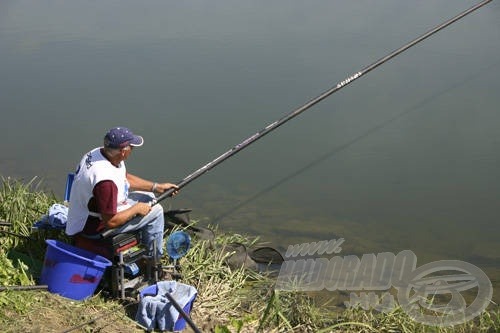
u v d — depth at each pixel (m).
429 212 6.84
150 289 4.51
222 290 4.99
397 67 9.97
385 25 11.75
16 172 7.71
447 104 8.89
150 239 4.70
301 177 7.57
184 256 5.24
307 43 11.13
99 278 4.48
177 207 6.94
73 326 4.18
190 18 12.80
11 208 5.41
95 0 14.45
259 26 12.16
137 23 12.66
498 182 7.30
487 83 9.37
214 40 11.52
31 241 5.10
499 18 11.68
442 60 10.11
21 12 13.61
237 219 6.73
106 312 4.39
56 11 13.63
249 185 7.40
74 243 4.71
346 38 11.26
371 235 6.44
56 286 4.46
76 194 4.52
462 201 7.03
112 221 4.39
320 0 13.59
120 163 4.60
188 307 4.42
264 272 5.50
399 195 7.17
